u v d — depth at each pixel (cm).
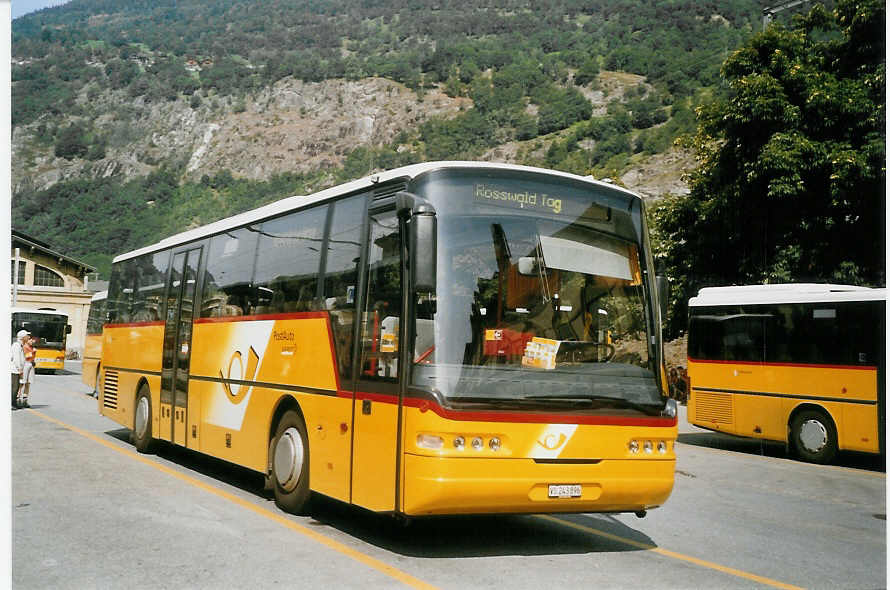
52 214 16038
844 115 2088
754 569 714
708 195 2420
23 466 1120
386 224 765
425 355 685
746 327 1709
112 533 754
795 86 2161
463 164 742
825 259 2150
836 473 1425
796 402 1587
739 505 1064
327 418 812
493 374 689
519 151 18300
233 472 1178
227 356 1060
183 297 1233
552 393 703
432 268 669
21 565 644
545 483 684
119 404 1472
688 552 773
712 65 18538
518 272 727
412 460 671
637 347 769
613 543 798
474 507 671
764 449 1800
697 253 2427
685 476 1327
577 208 775
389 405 709
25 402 2077
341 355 802
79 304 6744
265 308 977
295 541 743
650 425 738
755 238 2267
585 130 17238
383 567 661
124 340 1477
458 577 641
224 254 1124
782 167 2050
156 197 18175
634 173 10338
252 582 608
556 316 733
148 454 1321
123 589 587
